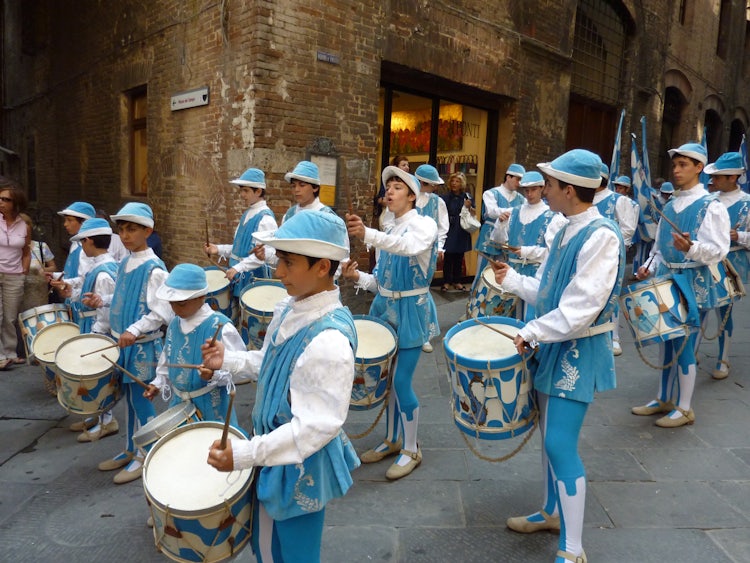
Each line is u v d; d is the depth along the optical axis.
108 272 3.88
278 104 6.16
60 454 3.87
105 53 8.98
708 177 6.38
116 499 3.29
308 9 6.26
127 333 3.26
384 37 7.04
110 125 9.09
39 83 11.67
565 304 2.34
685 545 2.74
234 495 1.83
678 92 15.52
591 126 12.21
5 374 5.44
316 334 1.73
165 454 2.09
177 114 7.31
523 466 3.53
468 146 9.23
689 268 4.13
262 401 1.87
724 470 3.46
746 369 5.37
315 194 4.73
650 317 3.77
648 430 4.04
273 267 5.27
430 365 5.50
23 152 12.91
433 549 2.73
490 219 6.93
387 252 3.41
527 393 2.59
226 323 2.94
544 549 2.72
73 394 3.35
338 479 1.88
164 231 7.75
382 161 7.83
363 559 2.66
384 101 7.74
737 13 18.16
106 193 9.46
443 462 3.59
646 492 3.22
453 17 7.91
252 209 5.21
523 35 9.20
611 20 12.09
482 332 2.96
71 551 2.80
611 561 2.62
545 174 2.54
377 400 3.21
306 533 1.89
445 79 7.95
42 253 6.11
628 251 11.87
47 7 10.84
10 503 3.25
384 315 3.46
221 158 6.57
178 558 1.89
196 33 6.82
